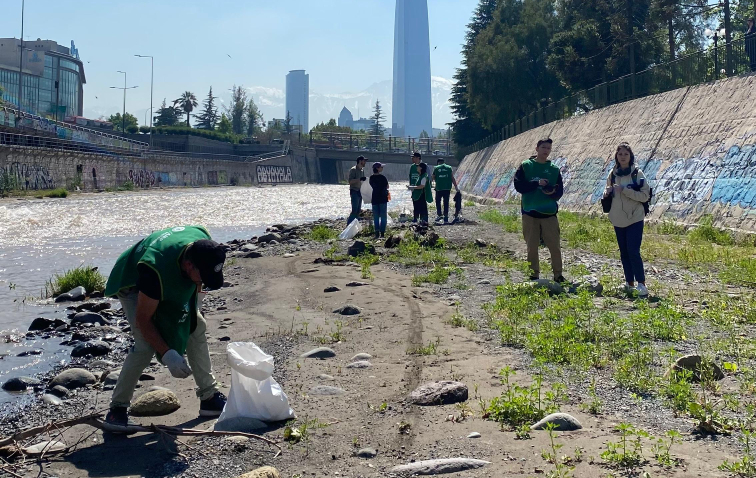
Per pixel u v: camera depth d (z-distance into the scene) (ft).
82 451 14.47
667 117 70.90
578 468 12.21
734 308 25.62
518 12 225.56
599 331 22.39
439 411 15.67
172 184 244.63
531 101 205.46
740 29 149.28
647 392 16.74
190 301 15.44
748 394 16.20
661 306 23.22
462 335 23.48
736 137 55.67
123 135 326.24
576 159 94.99
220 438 14.53
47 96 484.74
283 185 317.63
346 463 13.14
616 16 148.56
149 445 14.56
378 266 42.63
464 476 12.15
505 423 14.76
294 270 42.63
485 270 39.47
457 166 267.80
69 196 155.53
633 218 29.53
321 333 25.00
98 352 25.57
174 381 20.08
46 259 55.93
